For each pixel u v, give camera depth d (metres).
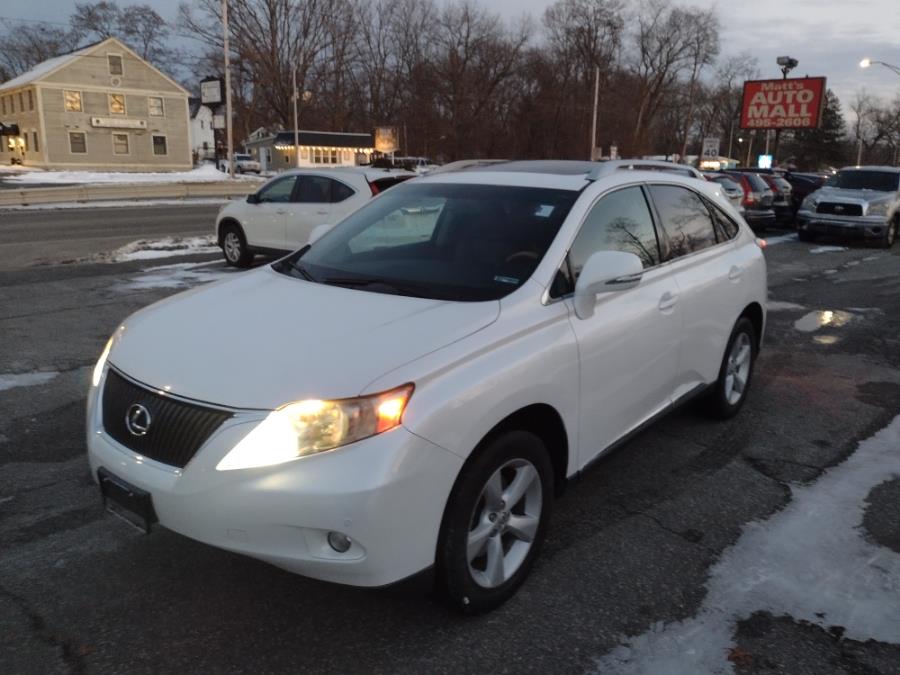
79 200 26.77
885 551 3.48
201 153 79.50
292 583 3.16
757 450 4.67
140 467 2.67
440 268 3.43
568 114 71.19
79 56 49.72
